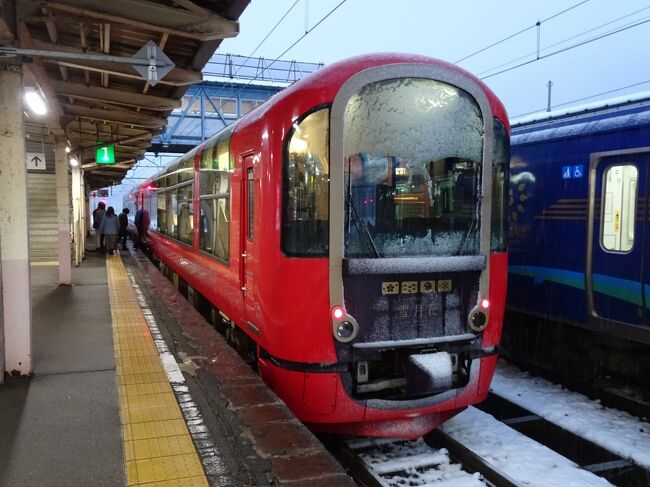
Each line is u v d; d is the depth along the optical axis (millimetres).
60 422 3723
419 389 4094
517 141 7266
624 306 5770
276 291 4141
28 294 4633
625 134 5734
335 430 4320
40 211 14883
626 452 4684
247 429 3645
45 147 16219
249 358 5691
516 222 7281
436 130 4285
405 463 4344
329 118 3990
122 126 11547
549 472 4285
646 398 5914
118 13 5227
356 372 4148
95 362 5074
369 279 4113
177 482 2979
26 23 5953
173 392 4301
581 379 6668
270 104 4570
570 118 6746
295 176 4066
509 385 6652
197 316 7137
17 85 4414
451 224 4383
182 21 5465
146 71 4797
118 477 3029
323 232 4035
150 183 15734
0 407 3977
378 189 4152
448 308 4359
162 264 13867
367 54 4188
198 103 27344
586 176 6203
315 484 3000
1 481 2969
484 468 4254
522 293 7188
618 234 5840
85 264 13461
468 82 4320
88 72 7656
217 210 6340
